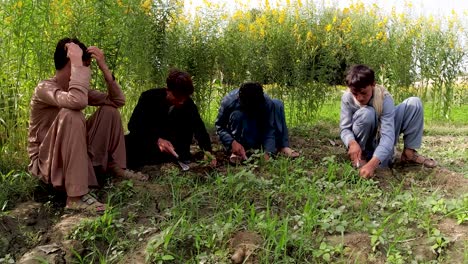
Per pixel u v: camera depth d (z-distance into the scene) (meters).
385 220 3.51
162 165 4.73
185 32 7.71
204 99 7.94
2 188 4.08
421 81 9.69
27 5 5.21
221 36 7.99
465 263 3.13
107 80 4.26
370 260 3.19
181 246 3.36
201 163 4.83
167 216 3.75
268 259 3.20
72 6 5.50
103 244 3.48
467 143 6.86
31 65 5.50
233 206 3.80
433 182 4.59
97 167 4.30
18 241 3.52
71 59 3.75
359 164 4.66
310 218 3.50
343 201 3.96
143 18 6.40
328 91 9.02
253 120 5.05
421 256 3.25
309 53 8.43
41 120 3.97
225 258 3.20
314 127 7.49
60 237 3.51
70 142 3.71
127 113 6.90
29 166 4.05
